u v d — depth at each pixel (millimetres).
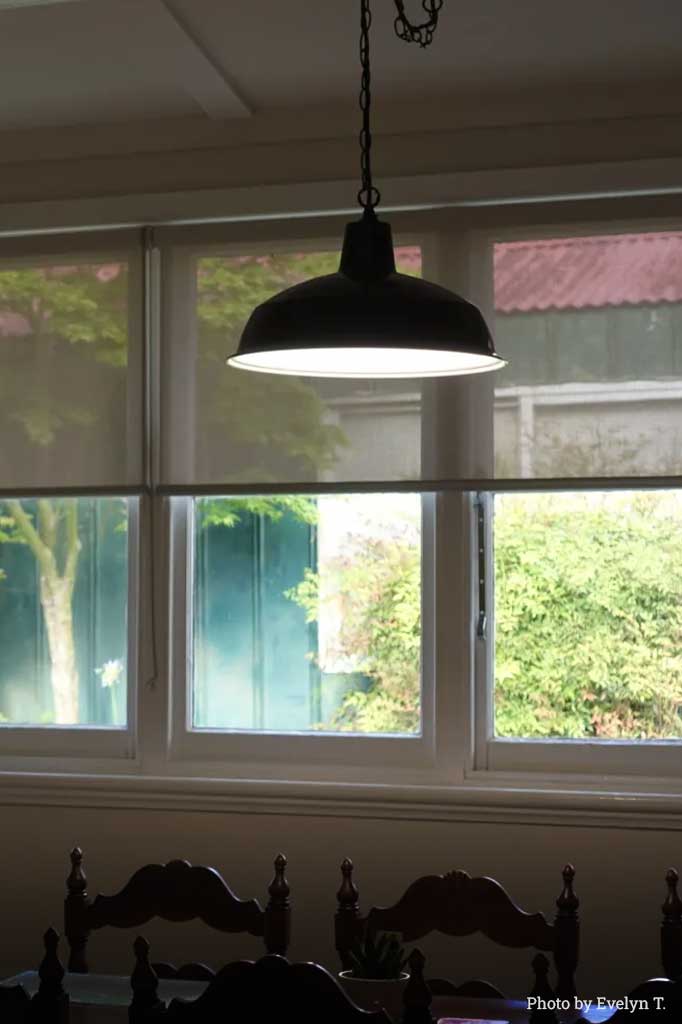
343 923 2613
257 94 3633
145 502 3840
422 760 3678
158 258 3854
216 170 3785
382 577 3748
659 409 3523
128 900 2725
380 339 1889
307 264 3758
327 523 3797
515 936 2557
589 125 3559
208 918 2676
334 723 3758
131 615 3896
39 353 3910
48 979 2066
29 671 3965
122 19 3164
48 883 3789
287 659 3801
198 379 3805
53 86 3602
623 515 3619
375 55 3375
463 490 3592
